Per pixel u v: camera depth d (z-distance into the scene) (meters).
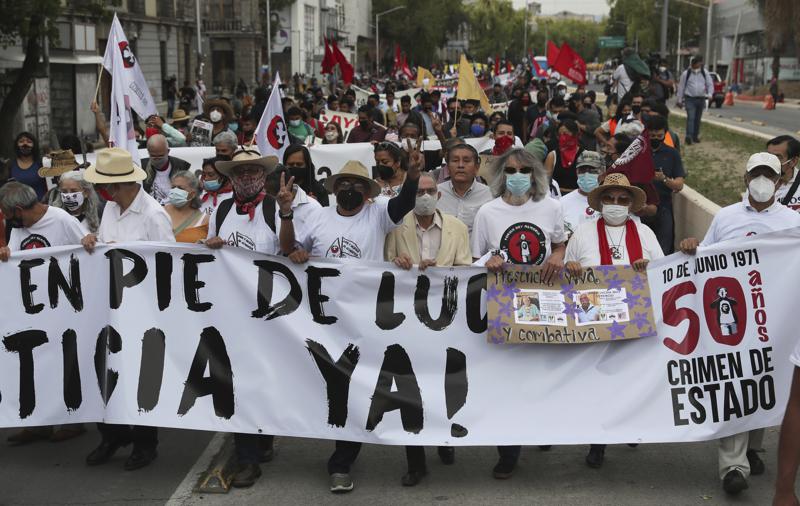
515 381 5.85
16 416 6.20
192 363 6.01
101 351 6.18
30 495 5.65
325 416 5.85
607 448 6.39
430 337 5.90
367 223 6.07
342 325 5.94
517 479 5.85
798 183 6.96
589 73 126.06
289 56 78.94
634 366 5.84
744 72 79.88
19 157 10.47
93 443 6.64
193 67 58.44
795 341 5.84
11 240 6.64
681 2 95.25
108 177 6.36
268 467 6.10
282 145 10.62
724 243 5.88
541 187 6.20
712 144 19.55
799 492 5.49
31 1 21.03
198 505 5.48
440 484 5.78
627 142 9.89
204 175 8.05
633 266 5.88
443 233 6.17
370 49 112.19
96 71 34.75
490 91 27.58
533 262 6.19
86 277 6.21
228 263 6.04
